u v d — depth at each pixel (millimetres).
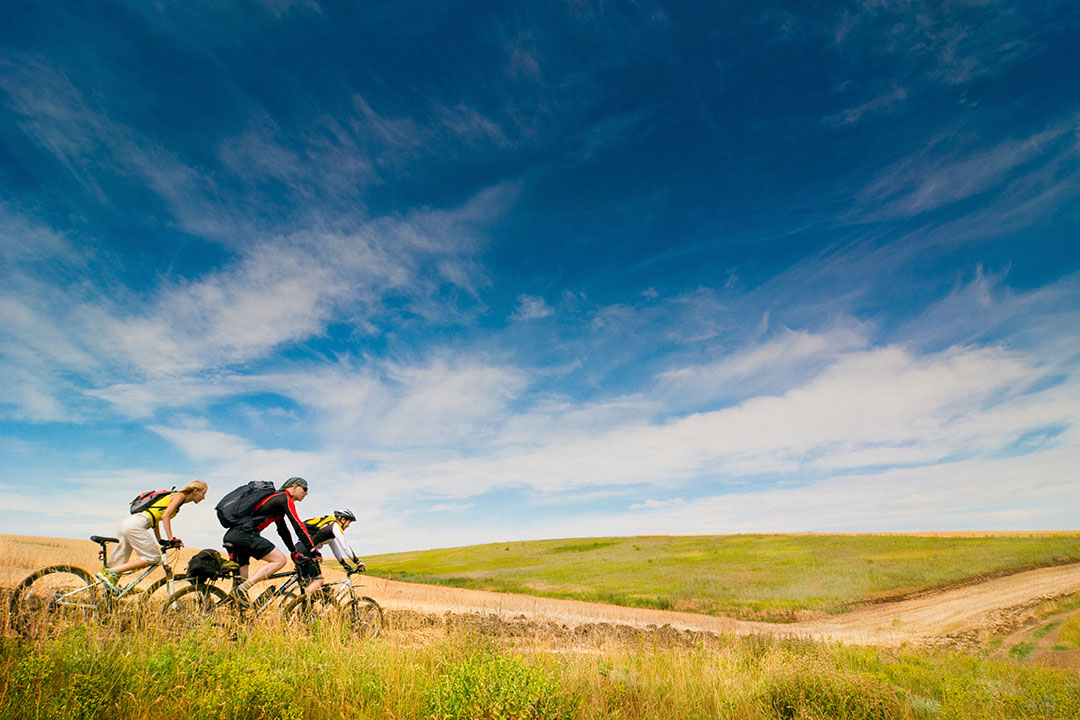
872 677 7398
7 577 8969
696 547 59250
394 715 4773
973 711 7648
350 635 7152
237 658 5250
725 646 12484
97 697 3922
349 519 8836
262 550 7672
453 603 18297
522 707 4844
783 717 6574
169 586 7000
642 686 6871
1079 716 7676
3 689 3871
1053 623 22516
